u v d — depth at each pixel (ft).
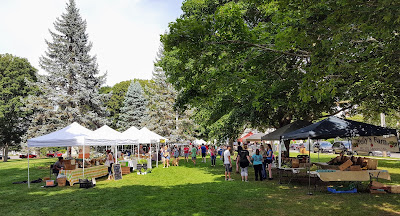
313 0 20.15
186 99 32.48
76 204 30.58
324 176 33.83
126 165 64.08
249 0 28.73
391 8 16.97
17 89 127.85
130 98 170.50
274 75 38.91
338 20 19.90
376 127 35.91
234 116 59.00
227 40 25.40
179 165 78.18
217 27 24.97
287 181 44.42
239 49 26.00
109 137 56.54
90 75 108.58
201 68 28.68
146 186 42.32
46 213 26.81
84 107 104.53
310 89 22.39
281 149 46.62
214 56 26.43
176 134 114.73
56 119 93.97
